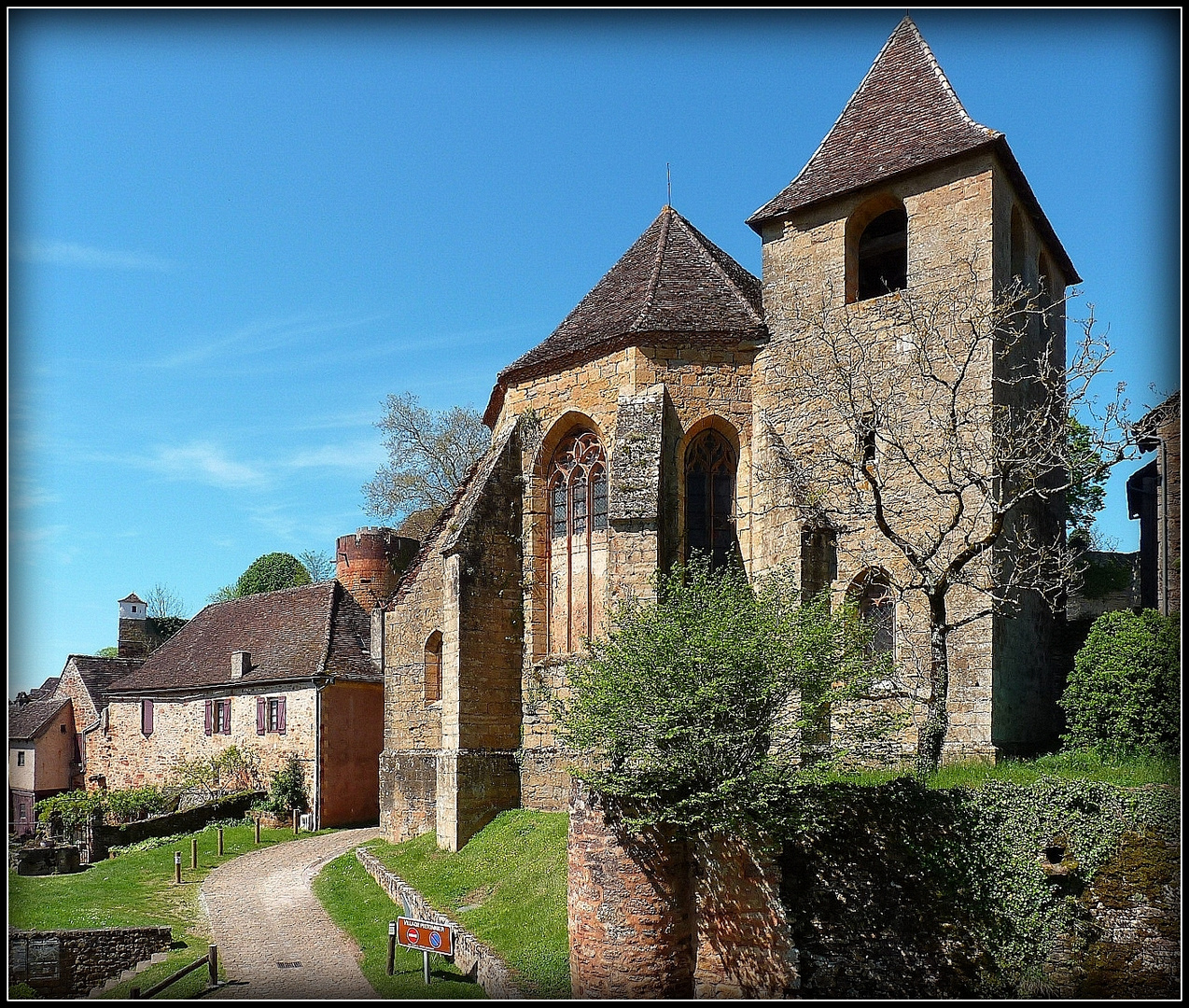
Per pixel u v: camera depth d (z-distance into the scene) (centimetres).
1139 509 2636
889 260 2488
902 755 1828
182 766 4356
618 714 1522
